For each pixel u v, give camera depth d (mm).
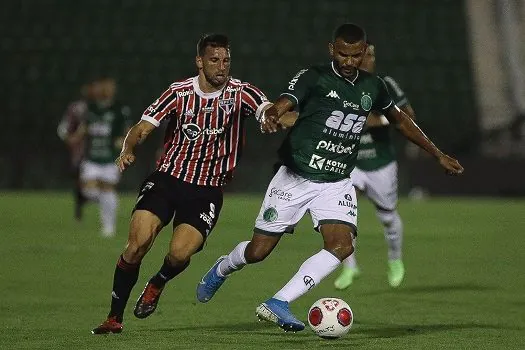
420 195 102438
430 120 113250
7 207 82188
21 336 25000
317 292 36281
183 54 116000
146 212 25031
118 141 60531
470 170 102875
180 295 34594
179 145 25438
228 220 71938
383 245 56500
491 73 118625
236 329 26688
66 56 115062
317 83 25109
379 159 37156
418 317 29875
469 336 25922
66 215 75938
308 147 25531
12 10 117750
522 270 44812
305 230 67500
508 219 76812
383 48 118375
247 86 25438
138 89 112875
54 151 103562
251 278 40312
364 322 28609
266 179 102812
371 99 25453
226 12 119250
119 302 25484
